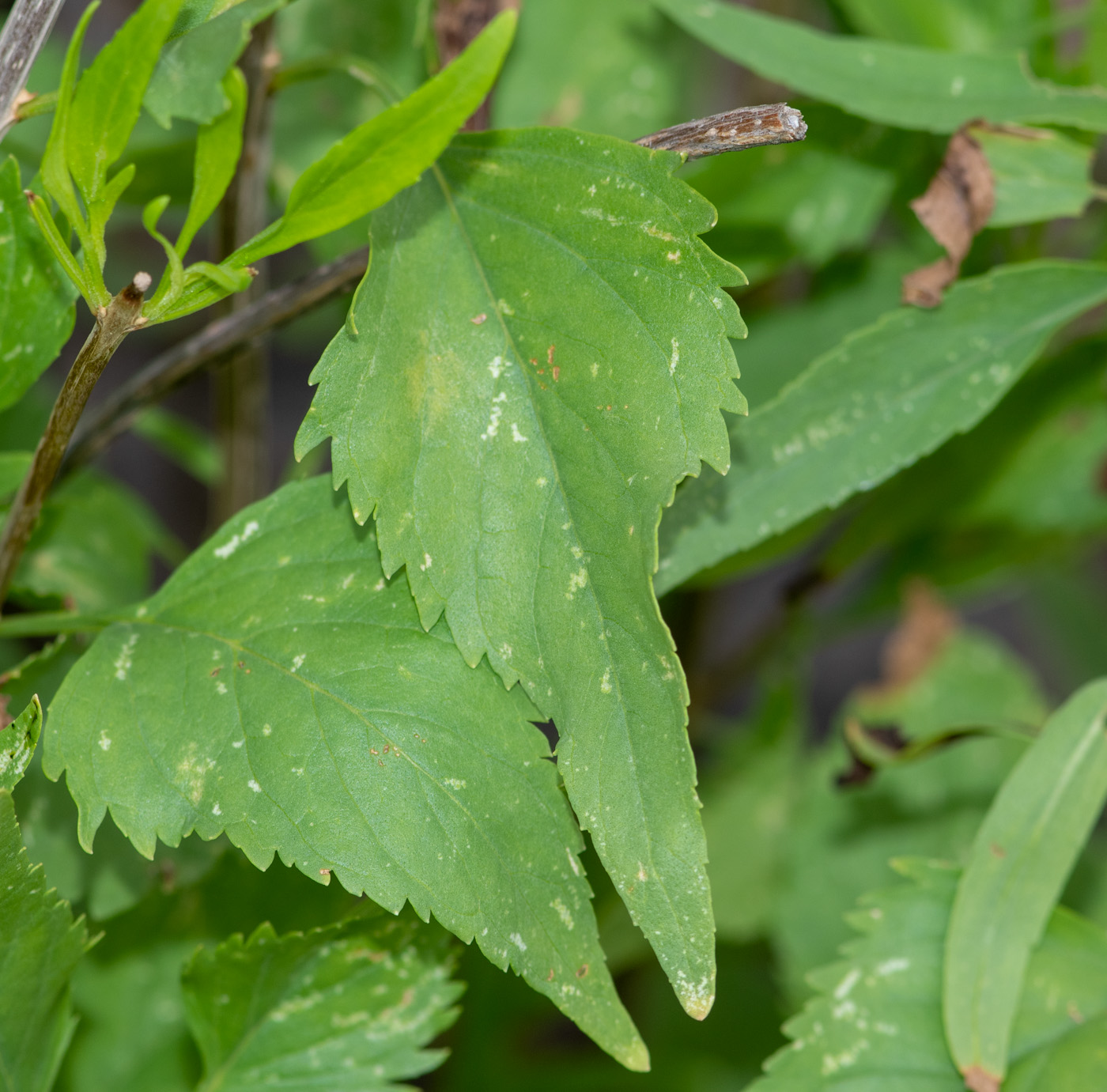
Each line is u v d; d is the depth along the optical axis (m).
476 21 0.57
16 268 0.53
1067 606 0.97
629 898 0.51
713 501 0.54
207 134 0.49
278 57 0.55
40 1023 0.53
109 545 0.59
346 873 0.51
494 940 0.51
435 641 0.52
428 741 0.51
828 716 1.21
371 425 0.51
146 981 0.57
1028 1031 0.54
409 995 0.54
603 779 0.51
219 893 0.56
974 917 0.54
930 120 0.56
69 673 0.52
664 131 0.51
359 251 0.53
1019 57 0.57
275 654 0.52
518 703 0.51
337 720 0.51
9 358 0.53
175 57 0.49
